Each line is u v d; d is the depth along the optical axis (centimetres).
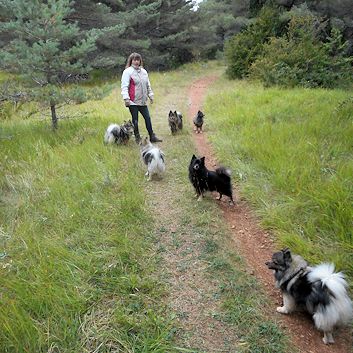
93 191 572
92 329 312
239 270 402
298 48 1634
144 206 539
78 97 941
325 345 311
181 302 353
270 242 455
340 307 294
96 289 359
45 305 329
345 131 722
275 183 570
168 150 828
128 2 2430
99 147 782
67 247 427
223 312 341
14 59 926
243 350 300
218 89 1692
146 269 397
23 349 285
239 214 532
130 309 338
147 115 871
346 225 436
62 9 951
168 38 2533
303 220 473
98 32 1070
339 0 2009
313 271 321
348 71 1645
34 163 689
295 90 1334
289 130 780
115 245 436
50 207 514
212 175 545
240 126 932
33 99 927
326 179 543
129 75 824
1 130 912
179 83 1950
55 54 1000
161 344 298
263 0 2584
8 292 346
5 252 408
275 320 336
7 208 521
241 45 2023
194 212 531
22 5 926
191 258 423
